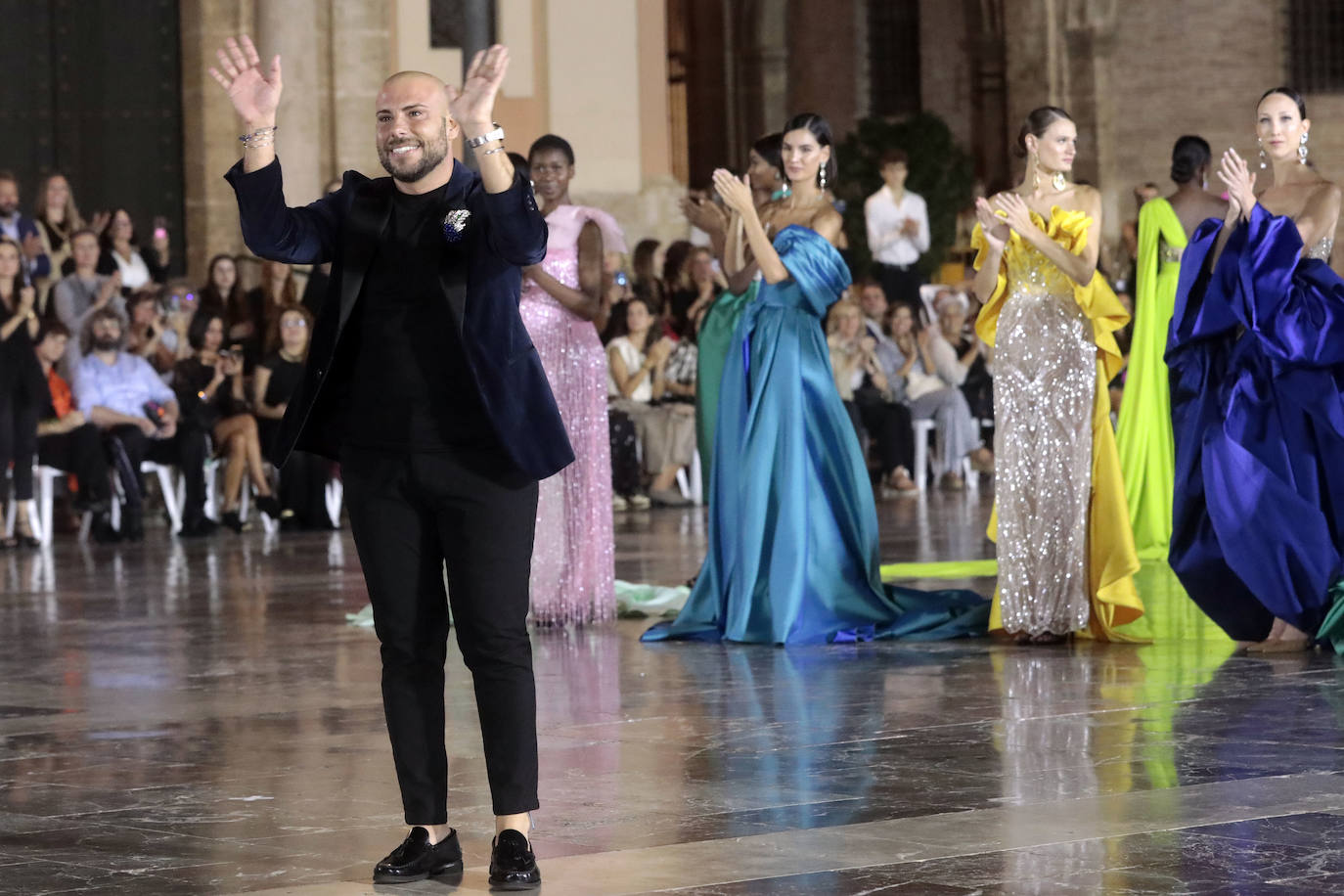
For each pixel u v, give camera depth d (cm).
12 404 2009
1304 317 1124
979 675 1066
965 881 616
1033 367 1191
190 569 1748
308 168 2694
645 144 2833
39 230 2242
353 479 659
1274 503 1127
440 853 651
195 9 2822
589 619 1333
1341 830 677
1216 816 703
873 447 2702
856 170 3559
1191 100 4241
